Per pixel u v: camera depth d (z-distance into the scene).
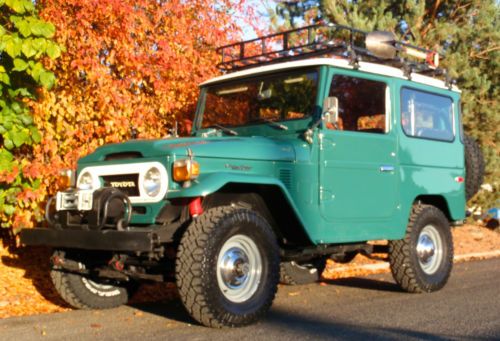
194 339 4.61
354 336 4.76
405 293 6.93
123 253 5.28
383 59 6.91
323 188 5.94
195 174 4.98
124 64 7.66
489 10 14.55
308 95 6.07
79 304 5.82
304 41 12.91
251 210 5.24
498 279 8.00
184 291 4.79
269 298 5.23
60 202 5.32
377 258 7.07
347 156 6.16
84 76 7.78
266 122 6.29
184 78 8.22
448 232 7.21
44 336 4.76
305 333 4.84
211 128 6.82
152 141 5.40
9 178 6.83
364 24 12.91
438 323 5.24
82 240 5.05
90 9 7.14
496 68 14.72
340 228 6.07
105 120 7.57
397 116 6.71
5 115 6.82
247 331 4.90
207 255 4.80
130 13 7.34
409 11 14.04
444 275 7.09
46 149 7.27
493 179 14.70
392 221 6.58
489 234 14.05
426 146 7.04
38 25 6.38
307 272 7.62
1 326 5.13
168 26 8.20
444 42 14.63
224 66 7.91
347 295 6.80
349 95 6.25
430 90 7.21
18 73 6.85
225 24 8.75
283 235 6.02
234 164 5.35
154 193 5.14
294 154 5.77
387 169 6.53
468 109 13.95
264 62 7.18
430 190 7.05
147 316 5.56
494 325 5.16
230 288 5.05
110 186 5.52
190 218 5.14
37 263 8.34
